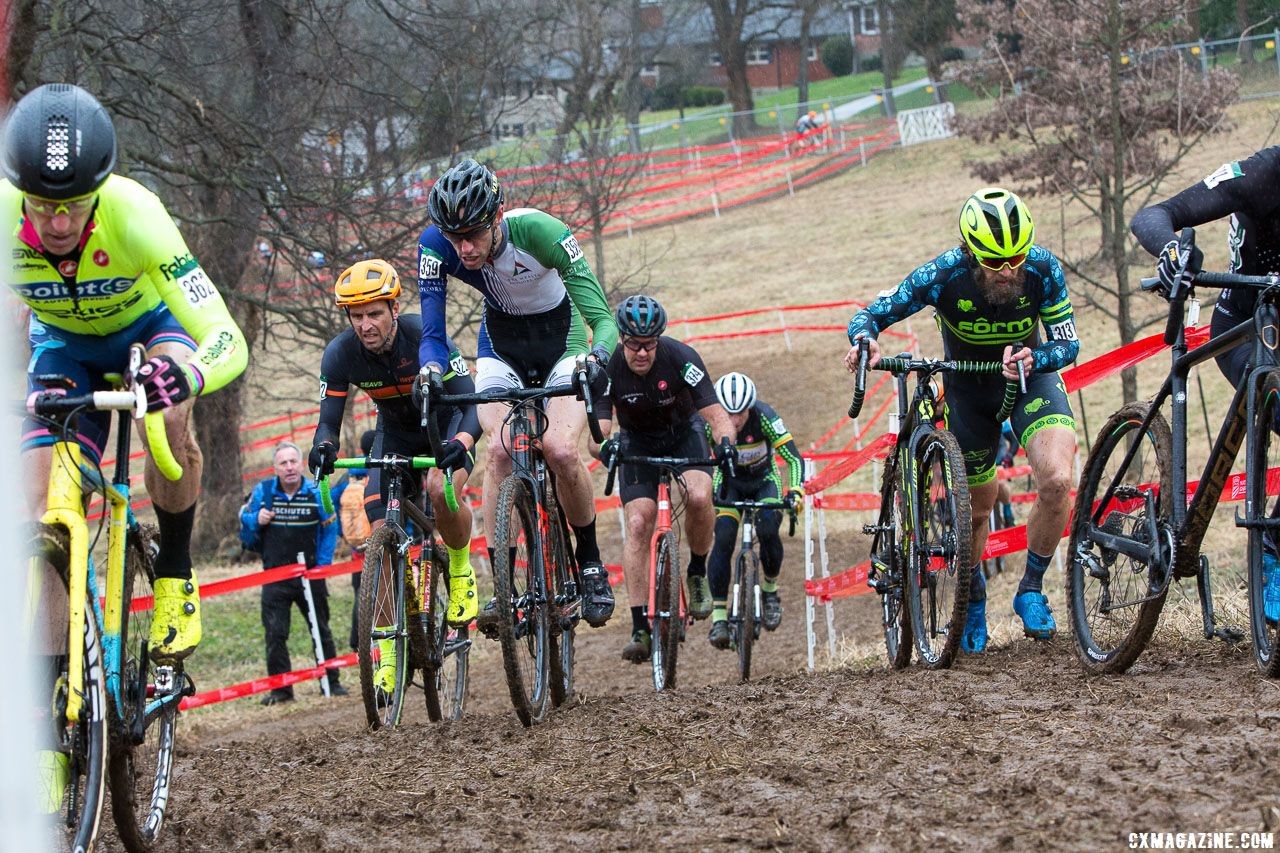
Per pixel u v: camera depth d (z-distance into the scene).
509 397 9.17
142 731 5.96
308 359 48.38
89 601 5.41
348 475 18.80
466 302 28.89
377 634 10.34
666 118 93.19
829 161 69.69
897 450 10.13
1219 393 29.27
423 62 24.06
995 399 10.19
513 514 9.17
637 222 65.00
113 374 6.45
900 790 5.84
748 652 13.98
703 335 45.34
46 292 6.03
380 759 8.19
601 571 10.50
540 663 9.38
